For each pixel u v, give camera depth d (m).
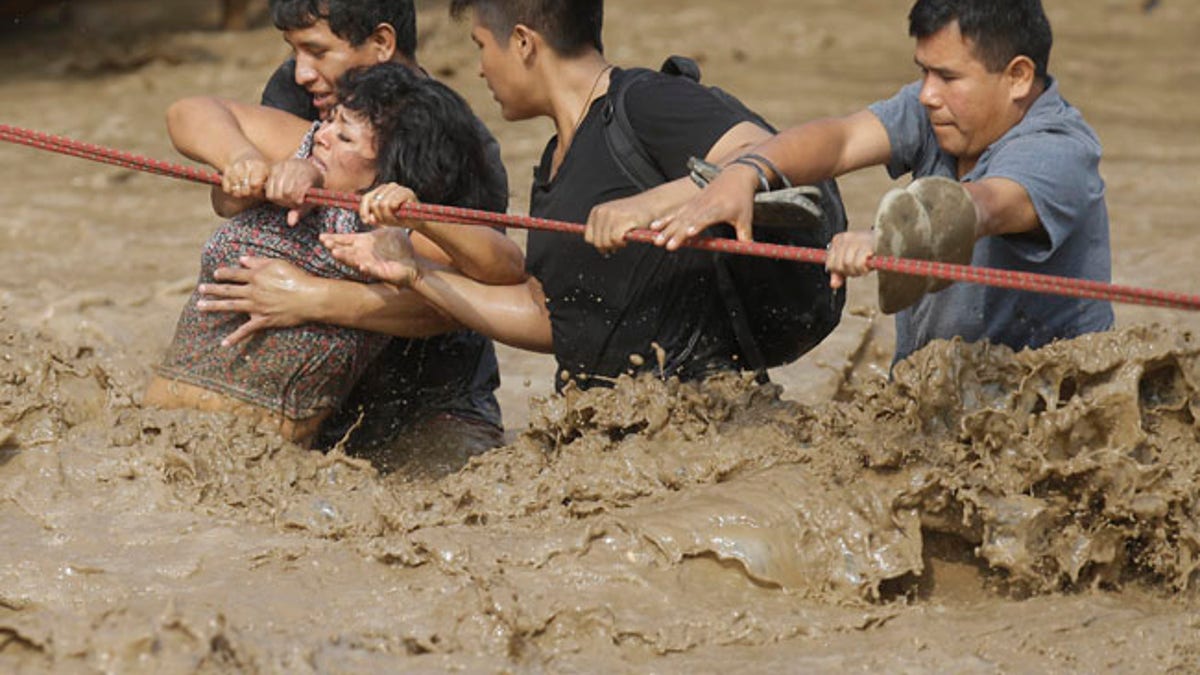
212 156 15.45
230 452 15.05
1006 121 13.91
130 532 13.98
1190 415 13.80
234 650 11.64
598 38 15.42
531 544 13.27
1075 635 12.42
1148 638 12.28
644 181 14.71
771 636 12.42
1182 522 13.23
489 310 15.62
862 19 58.03
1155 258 27.41
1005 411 13.54
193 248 28.17
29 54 47.72
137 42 48.12
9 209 30.73
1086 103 45.28
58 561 13.34
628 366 15.26
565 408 14.84
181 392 15.75
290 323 15.48
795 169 13.77
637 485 14.08
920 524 13.38
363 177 15.23
